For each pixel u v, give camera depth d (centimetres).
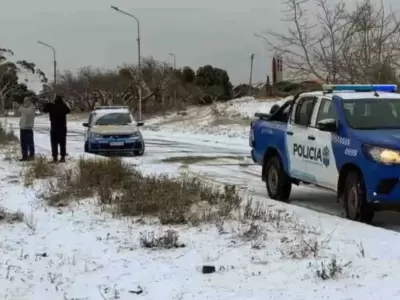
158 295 598
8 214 971
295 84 2905
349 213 957
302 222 888
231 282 626
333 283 607
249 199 1065
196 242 783
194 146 2681
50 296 603
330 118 1036
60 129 1725
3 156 1984
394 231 872
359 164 923
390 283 602
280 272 649
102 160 1438
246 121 3975
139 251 752
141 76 5444
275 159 1201
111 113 2341
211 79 7162
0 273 673
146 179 1210
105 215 970
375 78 1973
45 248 781
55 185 1257
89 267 693
